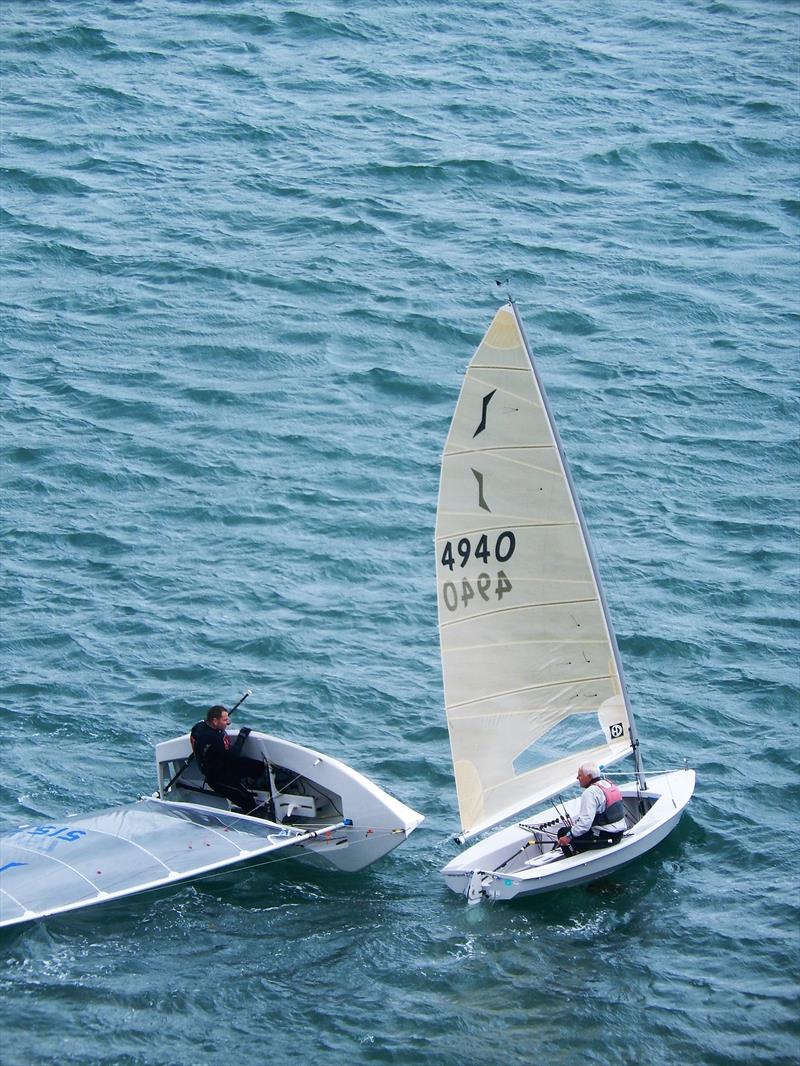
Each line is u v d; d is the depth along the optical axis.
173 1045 39.88
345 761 55.62
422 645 64.06
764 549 72.12
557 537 48.59
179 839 47.66
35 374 85.88
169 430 81.00
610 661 49.53
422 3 149.62
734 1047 40.31
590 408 85.25
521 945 44.59
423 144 119.00
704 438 82.75
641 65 137.75
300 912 46.25
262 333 91.50
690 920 45.88
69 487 75.25
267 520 73.50
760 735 57.69
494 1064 39.53
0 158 112.31
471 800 49.06
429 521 74.12
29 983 42.00
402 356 90.00
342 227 105.06
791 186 115.88
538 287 98.88
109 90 125.50
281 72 131.88
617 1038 40.50
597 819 47.47
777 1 153.25
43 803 51.88
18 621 64.06
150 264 98.75
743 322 95.81
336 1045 40.16
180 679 60.66
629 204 111.94
